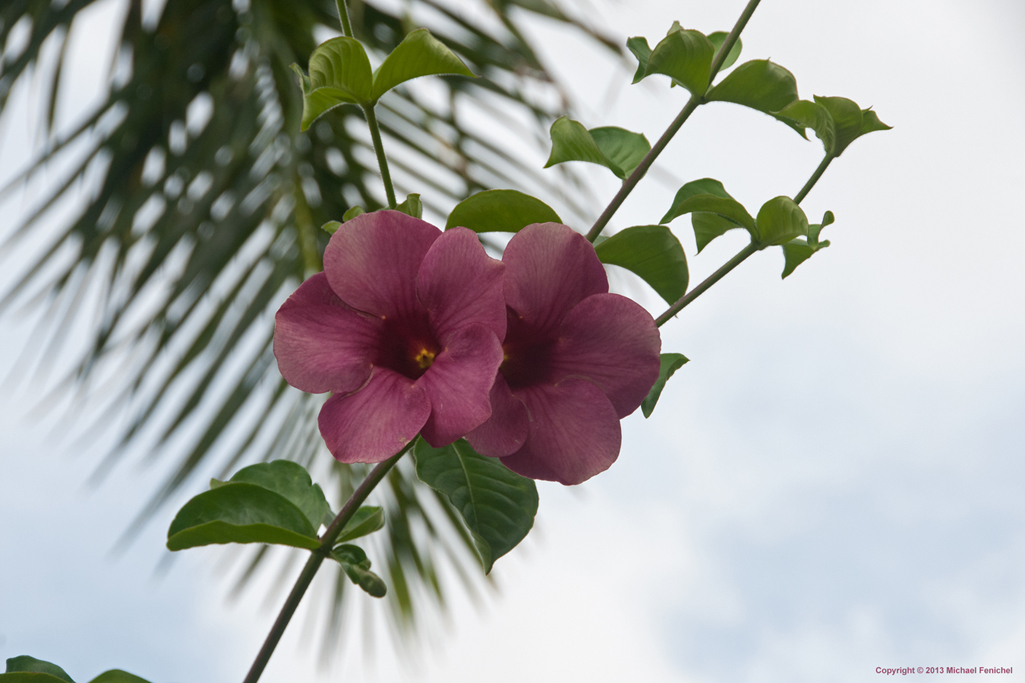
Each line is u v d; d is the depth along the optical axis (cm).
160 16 191
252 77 188
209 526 80
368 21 200
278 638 81
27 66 184
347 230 78
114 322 176
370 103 82
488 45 196
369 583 81
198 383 175
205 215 181
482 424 78
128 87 186
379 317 79
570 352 79
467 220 83
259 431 185
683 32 82
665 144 84
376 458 77
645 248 83
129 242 179
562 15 186
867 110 83
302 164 197
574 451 79
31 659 83
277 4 196
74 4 189
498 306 77
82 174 182
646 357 79
